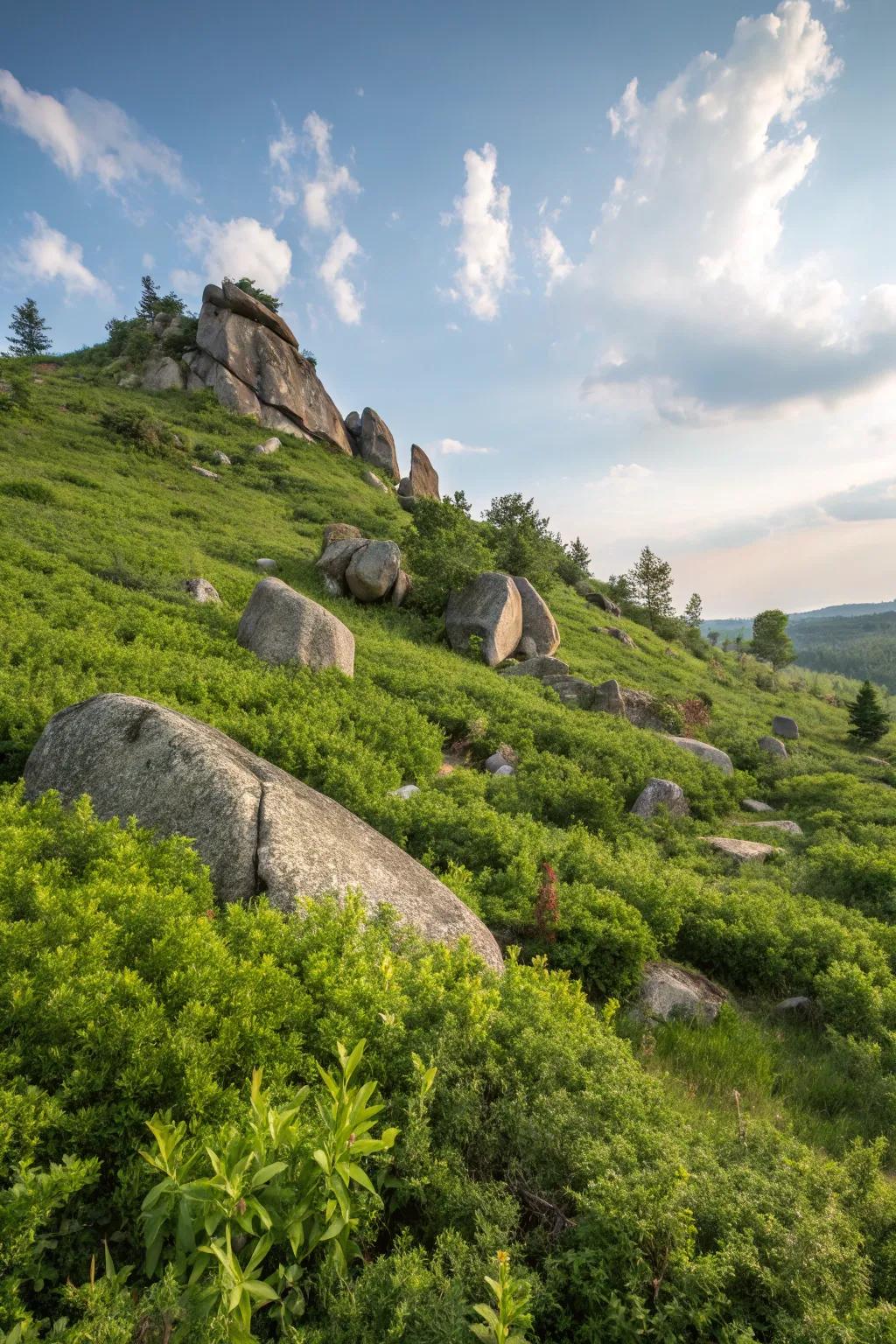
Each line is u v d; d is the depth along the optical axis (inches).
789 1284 105.4
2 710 338.6
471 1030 151.3
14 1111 97.6
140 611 647.1
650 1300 104.7
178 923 153.9
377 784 398.6
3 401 1705.2
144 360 2701.8
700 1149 137.6
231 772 242.2
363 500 2085.4
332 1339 89.8
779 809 737.0
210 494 1648.6
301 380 2728.8
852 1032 273.4
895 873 433.7
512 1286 88.8
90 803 212.1
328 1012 147.2
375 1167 119.3
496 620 1095.6
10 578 614.9
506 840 362.9
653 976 288.2
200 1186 84.4
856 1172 140.3
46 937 141.3
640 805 604.7
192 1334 78.6
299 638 648.4
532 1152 127.4
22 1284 91.6
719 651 2741.1
